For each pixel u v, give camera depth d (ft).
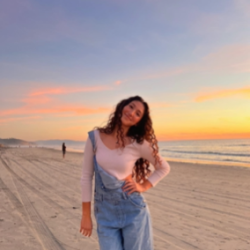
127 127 7.37
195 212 18.99
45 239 13.61
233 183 32.01
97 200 7.22
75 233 14.53
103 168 7.14
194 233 14.69
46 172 42.63
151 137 7.49
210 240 13.67
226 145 208.03
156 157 7.50
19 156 87.76
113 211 7.03
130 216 7.06
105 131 7.30
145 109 7.41
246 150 129.18
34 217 17.44
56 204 21.03
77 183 31.55
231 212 18.99
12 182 31.81
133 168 7.97
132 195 7.09
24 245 12.76
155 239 13.78
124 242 7.13
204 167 52.37
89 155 7.36
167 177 37.55
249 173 41.50
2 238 13.60
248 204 21.34
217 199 23.21
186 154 114.32
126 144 7.23
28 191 26.30
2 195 24.12
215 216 17.99
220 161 73.00
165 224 16.22
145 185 7.46
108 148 7.17
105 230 7.01
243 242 13.44
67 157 86.63
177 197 24.06
